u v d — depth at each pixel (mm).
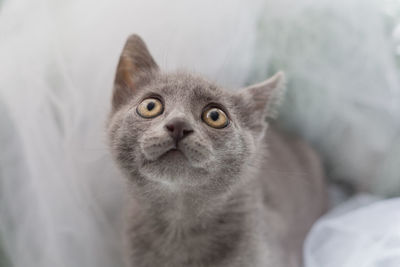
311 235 378
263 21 401
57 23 332
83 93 333
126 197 322
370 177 440
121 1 344
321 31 402
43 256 314
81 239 331
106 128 301
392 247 334
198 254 296
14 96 316
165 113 266
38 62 322
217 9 367
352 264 337
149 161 256
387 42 403
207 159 254
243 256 298
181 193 278
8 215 313
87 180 335
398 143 422
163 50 354
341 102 422
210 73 373
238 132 283
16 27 323
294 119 437
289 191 401
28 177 315
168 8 355
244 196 304
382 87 412
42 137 319
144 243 301
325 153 455
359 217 367
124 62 302
